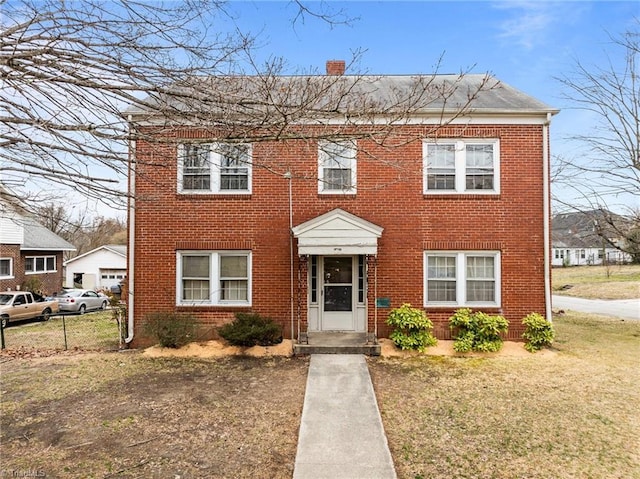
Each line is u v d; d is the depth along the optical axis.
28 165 3.93
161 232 10.67
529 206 10.62
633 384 7.74
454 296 10.71
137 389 7.46
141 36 4.02
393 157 10.62
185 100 4.52
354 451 5.17
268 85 4.86
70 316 20.02
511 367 8.83
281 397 7.05
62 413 6.36
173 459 4.97
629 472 4.67
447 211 10.64
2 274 22.34
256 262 10.67
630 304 22.05
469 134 10.59
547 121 10.53
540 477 4.58
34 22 3.67
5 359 9.65
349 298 11.02
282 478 4.55
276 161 9.39
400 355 9.66
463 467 4.80
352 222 10.09
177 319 10.19
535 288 10.57
